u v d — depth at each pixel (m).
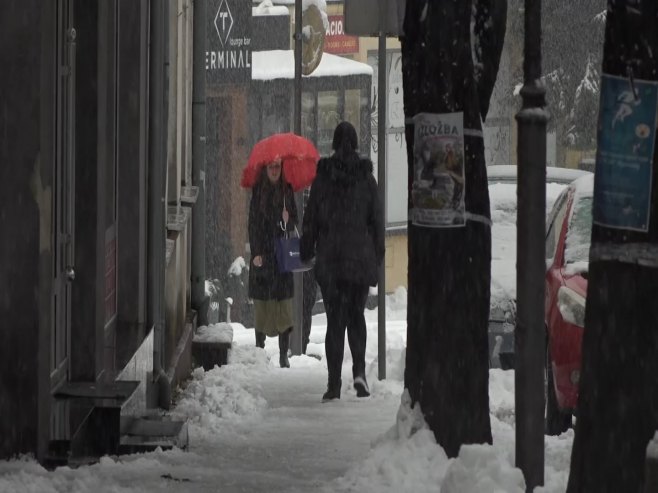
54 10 29.14
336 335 44.25
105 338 36.00
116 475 27.91
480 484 22.72
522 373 23.55
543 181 23.22
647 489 17.55
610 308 20.70
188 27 59.41
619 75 20.55
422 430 28.48
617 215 20.61
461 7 27.94
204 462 30.69
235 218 87.50
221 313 85.31
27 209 28.06
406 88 28.69
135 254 41.00
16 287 28.16
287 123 89.62
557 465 28.38
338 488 26.83
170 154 51.75
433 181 28.28
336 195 43.75
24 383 28.20
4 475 26.48
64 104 32.78
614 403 20.72
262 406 42.41
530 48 23.16
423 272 28.52
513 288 49.69
